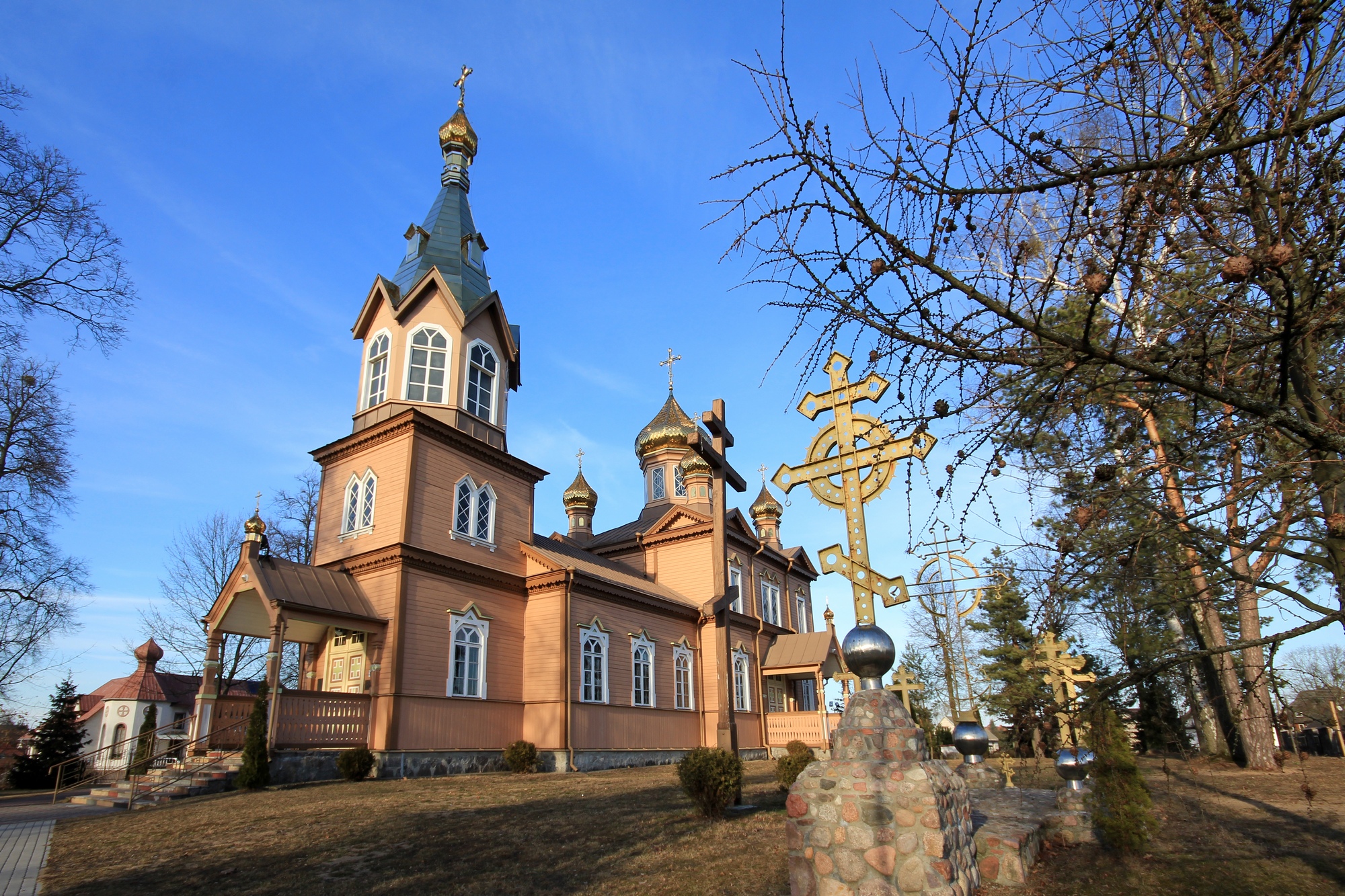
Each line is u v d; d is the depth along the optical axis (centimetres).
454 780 1727
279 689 1675
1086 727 473
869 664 695
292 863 933
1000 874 716
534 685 2267
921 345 366
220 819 1216
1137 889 681
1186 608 582
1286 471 396
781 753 3047
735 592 1284
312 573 1941
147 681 4138
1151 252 433
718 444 1307
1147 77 383
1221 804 1130
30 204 1950
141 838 1112
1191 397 443
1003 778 1197
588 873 852
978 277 359
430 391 2327
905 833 603
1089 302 433
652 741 2559
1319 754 2288
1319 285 330
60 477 2461
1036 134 348
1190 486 429
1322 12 311
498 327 2556
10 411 2431
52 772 3130
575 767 2170
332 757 1752
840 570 738
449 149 2869
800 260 379
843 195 347
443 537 2136
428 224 2697
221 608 1831
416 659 1958
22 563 2398
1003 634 2523
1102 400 409
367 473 2192
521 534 2438
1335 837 855
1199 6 340
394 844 1016
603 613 2480
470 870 884
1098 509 418
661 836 1011
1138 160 337
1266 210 391
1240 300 401
